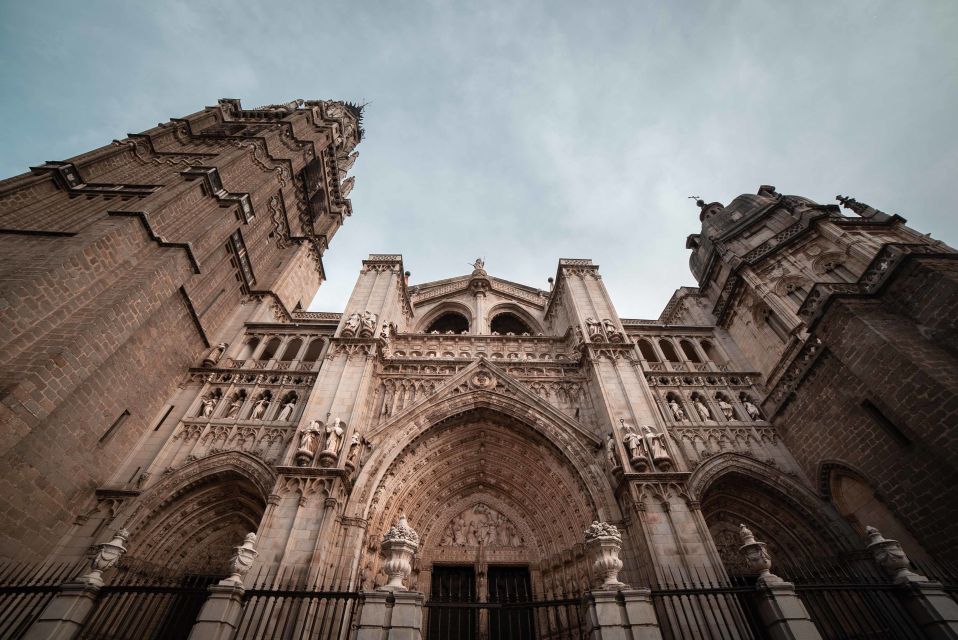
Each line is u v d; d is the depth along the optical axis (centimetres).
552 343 2825
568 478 1981
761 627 1294
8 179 2161
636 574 1570
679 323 3381
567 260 3203
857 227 2338
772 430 2209
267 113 4256
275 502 1614
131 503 1753
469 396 2211
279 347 2620
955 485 1433
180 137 3344
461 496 2158
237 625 929
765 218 2817
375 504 1781
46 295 1566
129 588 982
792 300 2348
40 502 1534
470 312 3438
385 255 3178
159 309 2058
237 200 2627
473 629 1734
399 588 974
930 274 1579
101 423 1784
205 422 2106
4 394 1347
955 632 894
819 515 1855
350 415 1948
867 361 1662
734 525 1998
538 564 1911
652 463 1792
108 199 2366
